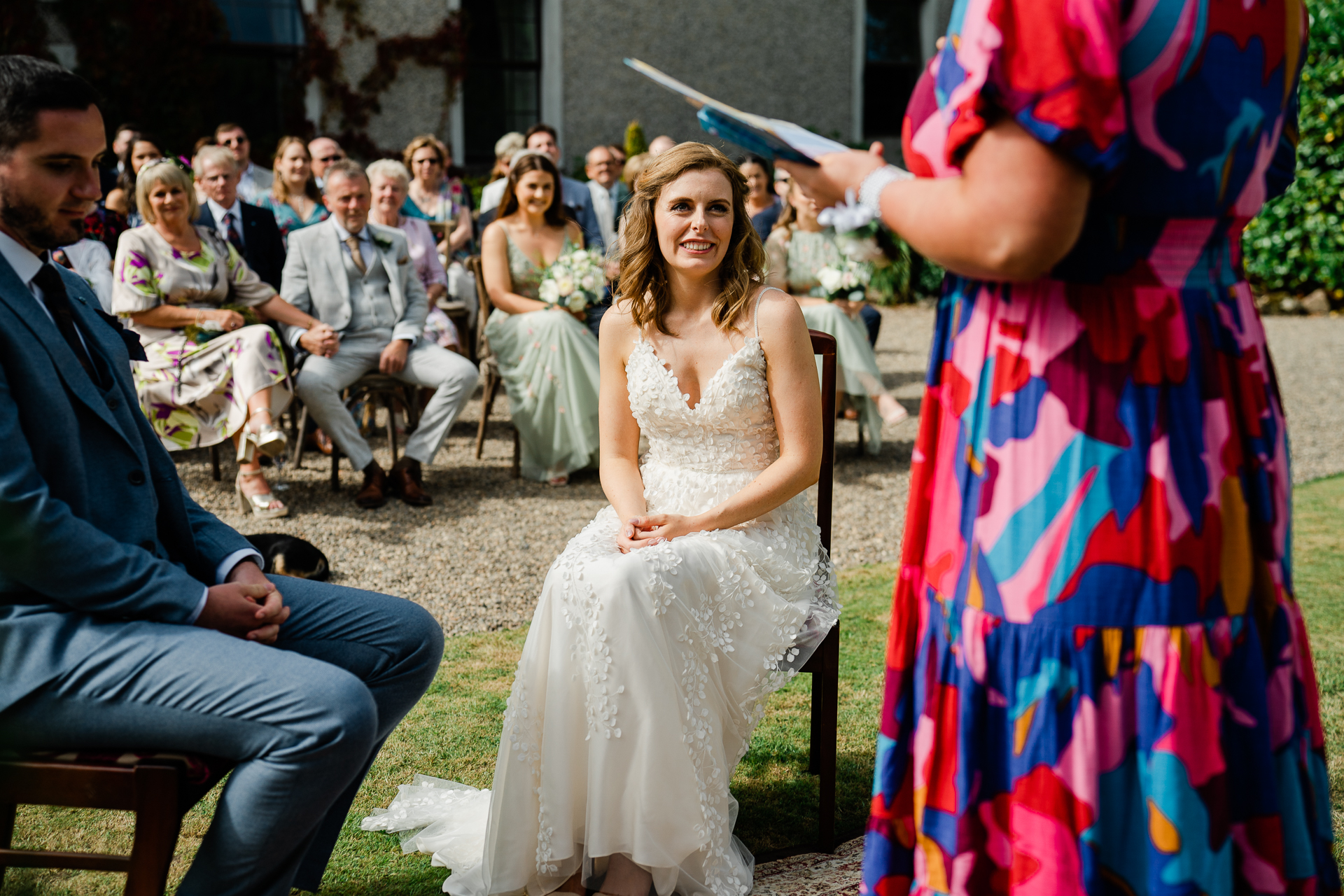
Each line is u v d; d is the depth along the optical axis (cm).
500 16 1251
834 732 219
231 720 158
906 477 550
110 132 1102
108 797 156
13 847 201
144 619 166
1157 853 118
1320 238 1103
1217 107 112
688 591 201
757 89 1309
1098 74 103
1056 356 118
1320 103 1063
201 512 201
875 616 358
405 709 200
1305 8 121
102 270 543
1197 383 117
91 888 202
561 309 526
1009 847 126
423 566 407
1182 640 117
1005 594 122
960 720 126
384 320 501
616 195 810
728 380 223
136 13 1095
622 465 237
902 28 1385
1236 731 121
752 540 217
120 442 174
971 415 125
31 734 160
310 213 660
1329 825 134
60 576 156
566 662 196
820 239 589
